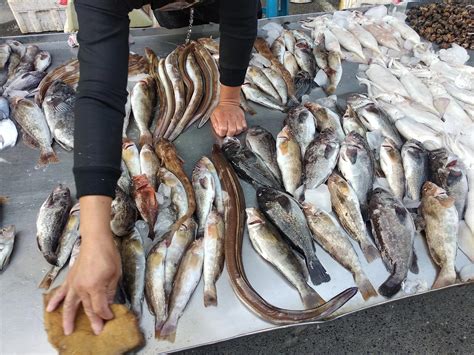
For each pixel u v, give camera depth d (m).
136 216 1.98
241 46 2.13
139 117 2.47
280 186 2.25
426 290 1.84
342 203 2.07
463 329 2.24
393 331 2.22
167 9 2.20
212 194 2.07
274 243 1.89
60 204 1.96
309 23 3.60
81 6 1.36
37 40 3.14
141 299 1.71
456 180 2.21
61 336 1.41
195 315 1.70
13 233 1.89
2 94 2.64
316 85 3.01
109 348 1.44
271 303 1.76
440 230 1.97
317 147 2.31
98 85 1.32
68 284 1.36
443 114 2.83
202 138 2.46
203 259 1.84
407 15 3.87
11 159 2.31
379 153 2.39
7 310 1.67
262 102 2.75
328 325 2.24
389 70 3.14
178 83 2.64
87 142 1.28
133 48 3.16
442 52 3.36
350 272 1.88
